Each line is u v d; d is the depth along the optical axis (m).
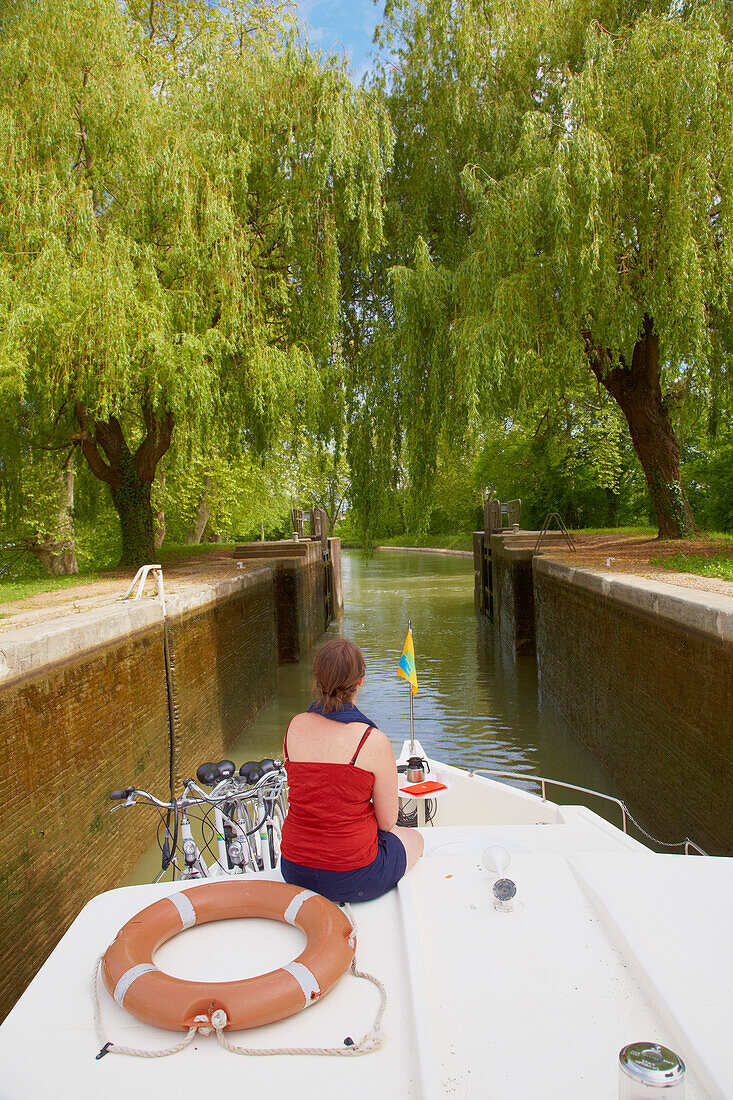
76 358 11.20
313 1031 1.91
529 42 13.14
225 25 18.38
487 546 23.25
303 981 1.96
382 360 13.96
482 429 12.09
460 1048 1.83
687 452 27.38
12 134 10.98
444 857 2.79
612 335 11.35
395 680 15.36
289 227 12.65
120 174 11.67
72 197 11.21
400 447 14.63
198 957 2.20
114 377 10.93
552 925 2.33
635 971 2.10
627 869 2.62
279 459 25.06
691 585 8.33
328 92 13.01
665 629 7.26
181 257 11.83
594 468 33.12
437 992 2.03
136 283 11.47
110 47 11.98
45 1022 1.98
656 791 7.60
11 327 10.16
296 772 2.51
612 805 8.76
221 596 11.32
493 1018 1.93
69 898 5.83
